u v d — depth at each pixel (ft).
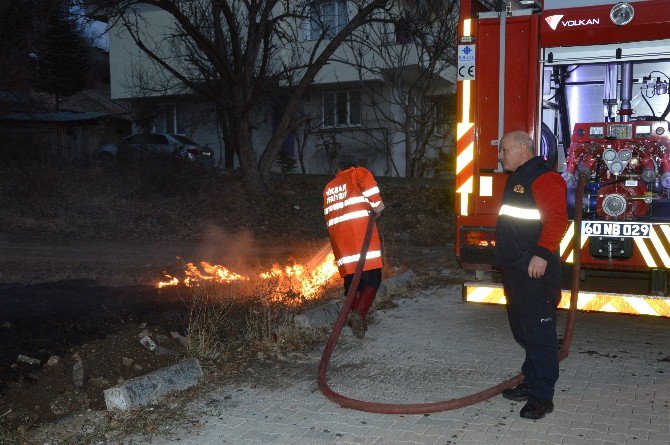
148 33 75.46
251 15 52.06
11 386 15.67
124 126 94.53
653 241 19.13
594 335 21.70
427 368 18.39
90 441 13.82
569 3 21.35
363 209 19.89
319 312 22.63
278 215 49.78
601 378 17.42
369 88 79.92
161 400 15.92
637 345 20.51
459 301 26.73
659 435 13.78
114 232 42.70
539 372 14.80
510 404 15.64
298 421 14.84
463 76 20.85
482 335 21.71
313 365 18.71
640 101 24.73
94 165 54.90
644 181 20.16
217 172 57.11
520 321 15.17
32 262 32.96
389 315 24.47
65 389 16.07
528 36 20.18
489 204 20.83
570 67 23.49
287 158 81.76
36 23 58.23
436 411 15.08
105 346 18.35
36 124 83.15
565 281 20.67
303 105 82.89
